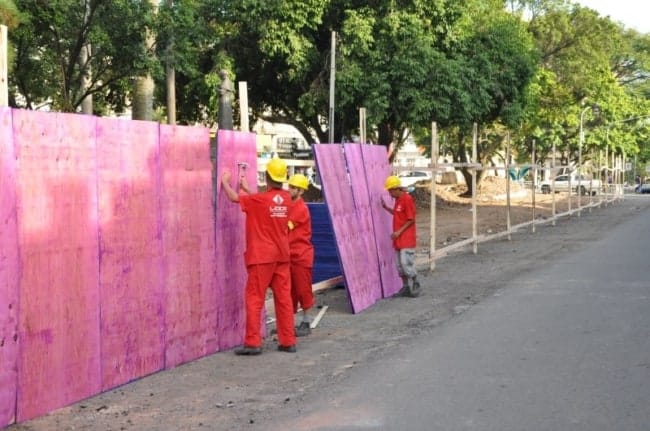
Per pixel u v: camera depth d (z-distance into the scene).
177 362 7.90
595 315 10.04
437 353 8.20
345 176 11.63
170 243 7.75
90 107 20.61
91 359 6.75
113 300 7.00
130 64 18.00
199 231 8.20
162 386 7.13
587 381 6.90
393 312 11.00
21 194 5.99
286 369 7.75
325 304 11.73
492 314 10.39
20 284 5.99
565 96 44.00
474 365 7.61
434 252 15.34
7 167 5.86
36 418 6.16
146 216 7.40
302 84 27.80
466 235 23.84
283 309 8.50
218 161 8.37
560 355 7.91
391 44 26.34
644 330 9.04
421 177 55.94
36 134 6.13
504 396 6.49
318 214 12.61
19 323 5.99
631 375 7.07
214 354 8.45
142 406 6.50
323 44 27.86
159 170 7.58
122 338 7.12
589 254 17.59
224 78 13.52
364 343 8.93
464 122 27.88
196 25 19.27
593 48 43.72
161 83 25.62
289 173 11.70
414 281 12.38
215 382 7.27
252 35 26.45
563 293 11.95
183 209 7.95
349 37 25.97
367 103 25.94
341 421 5.95
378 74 25.95
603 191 52.91
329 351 8.55
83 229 6.62
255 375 7.52
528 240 21.77
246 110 9.17
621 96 59.94
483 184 51.31
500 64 30.08
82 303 6.62
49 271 6.27
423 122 27.62
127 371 7.20
